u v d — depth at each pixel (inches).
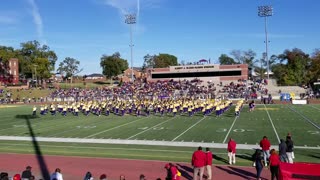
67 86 4761.3
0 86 4163.4
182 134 1206.9
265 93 3184.1
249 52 6215.6
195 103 1971.0
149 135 1202.6
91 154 936.3
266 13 3159.5
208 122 1504.7
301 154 883.4
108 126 1446.9
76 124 1535.4
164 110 1905.8
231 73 3774.6
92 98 3282.5
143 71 5890.8
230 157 804.6
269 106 2297.0
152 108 2026.3
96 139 1152.8
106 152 957.2
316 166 589.3
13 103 3115.2
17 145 1085.8
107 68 5497.1
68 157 908.0
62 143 1101.7
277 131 1227.2
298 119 1556.3
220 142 1055.6
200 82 3752.5
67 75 6141.7
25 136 1244.5
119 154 928.9
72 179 721.0
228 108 2101.4
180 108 1935.3
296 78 4453.7
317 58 4301.2
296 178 595.2
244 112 1913.1
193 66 3887.8
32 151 992.9
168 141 1088.8
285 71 4704.7
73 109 2003.0
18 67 5004.9
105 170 778.8
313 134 1156.5
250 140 1072.8
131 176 730.8
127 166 807.1
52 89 4072.3
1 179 532.4
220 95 3085.6
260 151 680.4
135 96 3198.8
